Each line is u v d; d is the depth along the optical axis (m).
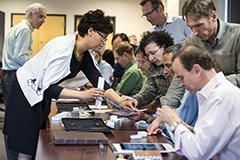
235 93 1.50
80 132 1.93
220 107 1.47
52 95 2.26
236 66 2.24
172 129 1.62
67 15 9.24
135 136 1.97
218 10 4.75
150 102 2.85
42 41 9.20
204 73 1.53
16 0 9.16
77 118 2.44
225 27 2.22
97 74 2.67
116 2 9.34
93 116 2.64
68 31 9.26
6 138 2.48
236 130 1.47
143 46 2.69
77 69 2.46
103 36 2.28
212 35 2.16
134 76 3.46
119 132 2.13
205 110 1.52
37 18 4.25
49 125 2.28
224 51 2.22
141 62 3.00
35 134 2.30
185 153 1.51
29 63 2.33
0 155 4.27
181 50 1.60
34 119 2.29
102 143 1.78
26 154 2.29
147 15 3.57
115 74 4.14
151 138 1.97
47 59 2.23
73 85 3.12
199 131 1.49
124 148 1.72
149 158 1.52
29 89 2.28
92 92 2.33
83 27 2.27
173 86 2.24
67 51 2.24
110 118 2.53
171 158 1.60
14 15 9.19
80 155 1.61
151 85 2.84
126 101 2.64
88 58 2.60
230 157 1.52
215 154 1.49
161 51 2.57
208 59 1.54
